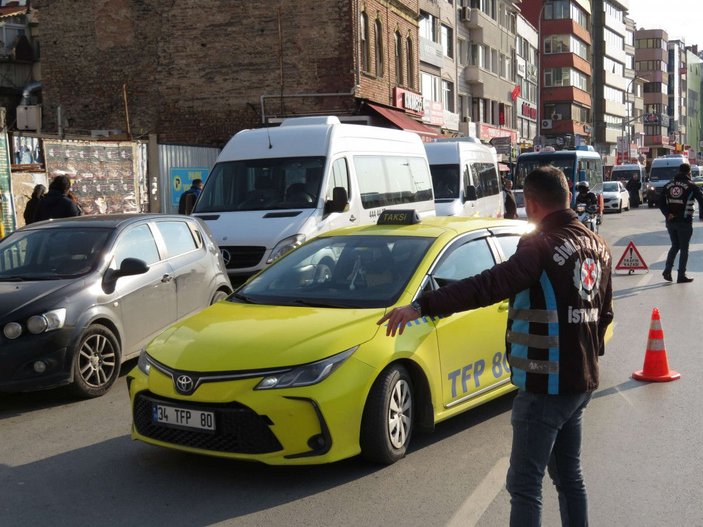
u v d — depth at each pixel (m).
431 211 15.80
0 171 16.56
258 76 28.47
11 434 6.81
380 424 5.52
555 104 77.50
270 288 6.55
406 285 6.10
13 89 33.19
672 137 141.12
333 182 12.66
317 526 4.71
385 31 31.41
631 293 13.99
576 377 3.67
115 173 20.41
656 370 8.02
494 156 21.98
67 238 8.63
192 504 5.11
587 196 20.44
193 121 29.03
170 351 5.64
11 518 4.98
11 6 40.91
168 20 29.08
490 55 50.94
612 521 4.75
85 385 7.82
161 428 5.56
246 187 12.76
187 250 9.78
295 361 5.26
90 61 29.92
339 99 28.09
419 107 34.91
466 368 6.34
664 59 134.38
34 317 7.41
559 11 76.81
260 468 5.71
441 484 5.33
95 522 4.88
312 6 27.98
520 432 3.74
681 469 5.59
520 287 3.64
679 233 15.09
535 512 3.71
